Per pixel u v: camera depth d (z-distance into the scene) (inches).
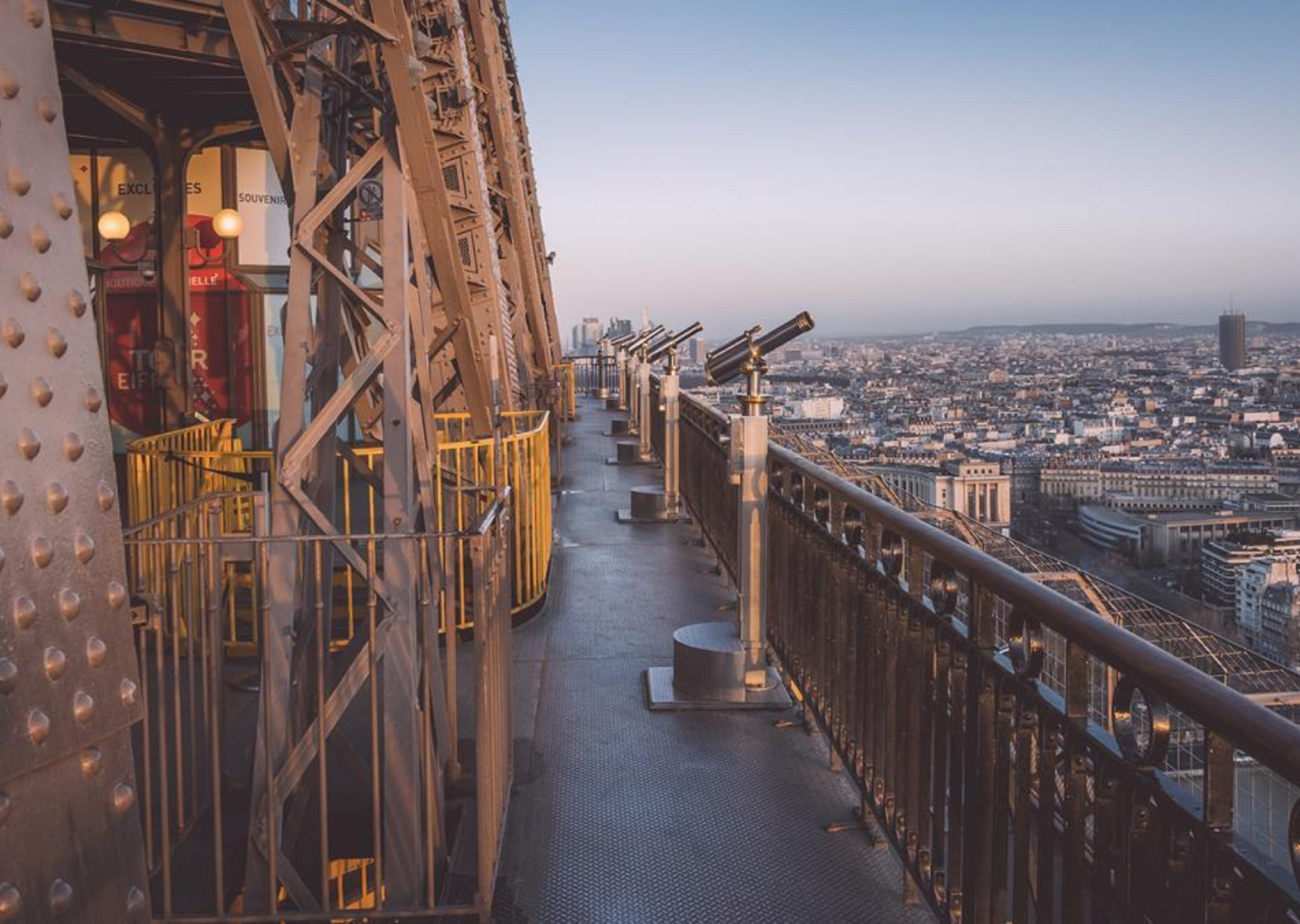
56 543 46.0
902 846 124.9
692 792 162.4
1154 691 63.3
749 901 129.3
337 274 144.5
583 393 1343.5
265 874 129.7
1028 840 86.6
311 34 168.9
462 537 124.1
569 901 129.7
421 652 157.6
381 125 150.3
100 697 47.4
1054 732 81.7
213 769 127.0
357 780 163.3
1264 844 57.5
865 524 139.4
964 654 106.5
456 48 403.5
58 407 47.1
